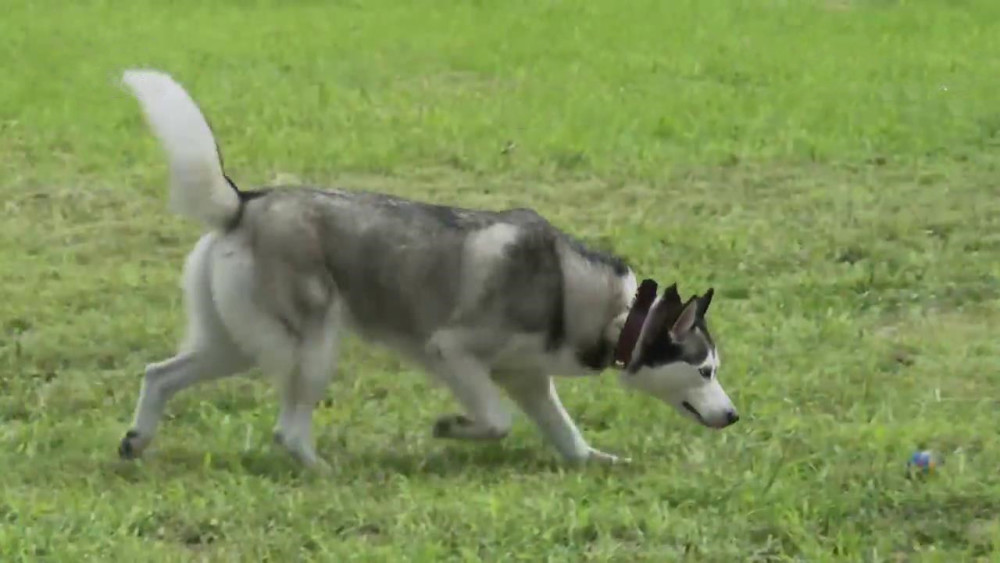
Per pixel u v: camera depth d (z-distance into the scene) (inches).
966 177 766.5
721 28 1171.9
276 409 463.5
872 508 383.2
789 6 1267.2
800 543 362.0
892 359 519.8
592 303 420.5
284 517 372.8
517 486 395.9
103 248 642.8
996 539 360.2
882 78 997.2
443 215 420.5
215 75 979.3
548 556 353.1
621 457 434.3
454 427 425.7
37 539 355.3
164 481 400.2
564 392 482.0
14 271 605.3
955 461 414.6
